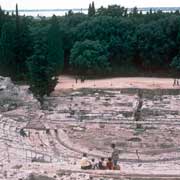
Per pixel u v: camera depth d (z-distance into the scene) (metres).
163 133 78.75
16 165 53.09
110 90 118.06
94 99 107.25
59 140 73.94
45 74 101.62
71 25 155.25
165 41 143.12
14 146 67.38
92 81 132.88
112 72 145.62
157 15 156.50
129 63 147.38
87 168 54.03
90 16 162.88
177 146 71.19
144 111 95.31
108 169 54.34
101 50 140.62
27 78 122.44
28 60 109.75
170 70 143.62
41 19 166.50
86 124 84.25
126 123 85.00
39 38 125.06
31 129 79.00
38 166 52.69
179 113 94.31
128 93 117.25
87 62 136.38
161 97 111.31
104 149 69.38
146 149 69.56
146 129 81.38
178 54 141.75
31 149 66.81
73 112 93.56
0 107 95.38
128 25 147.75
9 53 127.75
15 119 86.12
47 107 98.25
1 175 47.62
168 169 56.38
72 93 113.81
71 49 143.62
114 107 99.06
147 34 143.25
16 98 101.25
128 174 50.06
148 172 51.66
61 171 50.16
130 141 73.75
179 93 116.88
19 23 130.62
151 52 143.12
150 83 127.44
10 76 129.62
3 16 138.25
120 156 65.69
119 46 144.88
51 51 118.62
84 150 68.62
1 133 74.38
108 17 150.00
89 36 146.38
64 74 146.38
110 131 79.88
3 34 127.88
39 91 100.62
